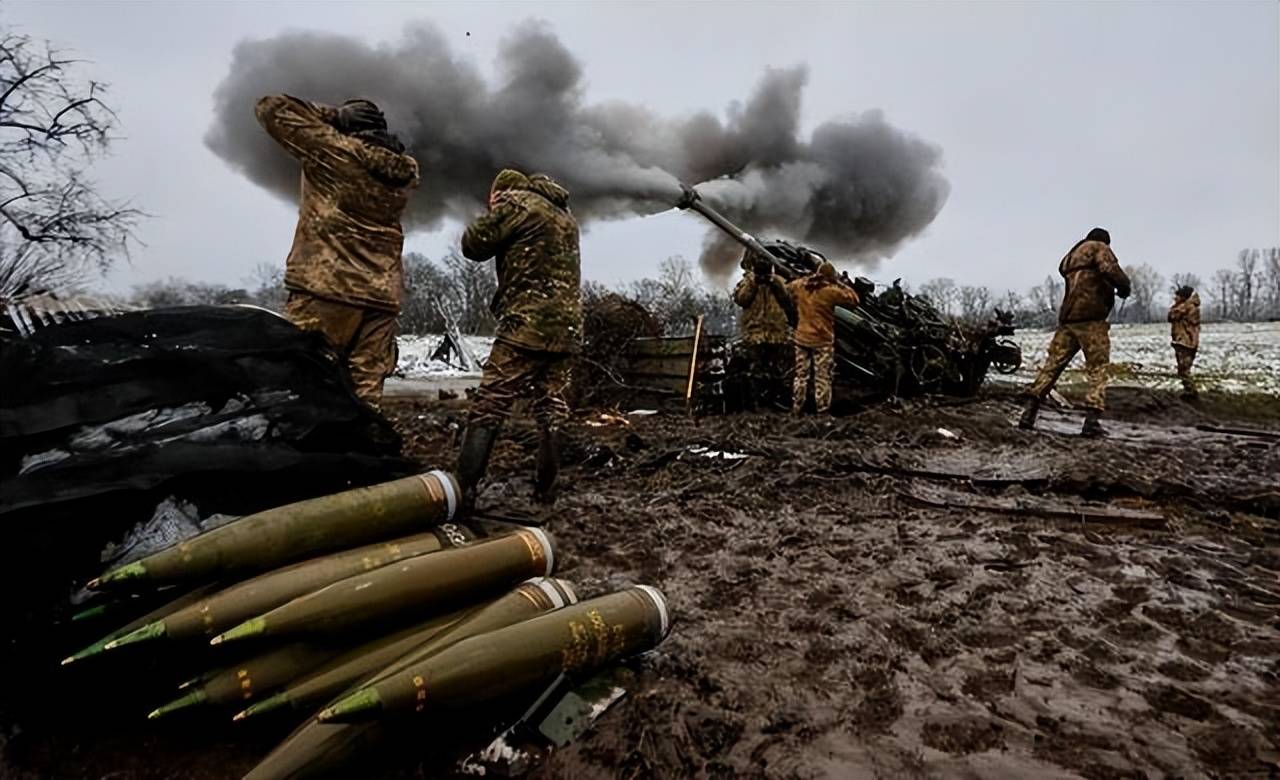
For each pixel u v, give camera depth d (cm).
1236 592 290
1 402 201
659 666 223
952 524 389
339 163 349
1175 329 1171
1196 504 429
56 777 173
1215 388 1245
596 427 722
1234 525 392
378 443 271
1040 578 304
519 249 374
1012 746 184
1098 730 191
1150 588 292
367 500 224
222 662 191
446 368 2170
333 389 263
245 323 255
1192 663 229
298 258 355
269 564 202
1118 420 886
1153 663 229
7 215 1602
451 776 173
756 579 303
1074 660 229
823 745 184
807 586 295
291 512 208
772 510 413
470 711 183
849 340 907
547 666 190
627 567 318
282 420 239
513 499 425
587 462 530
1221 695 209
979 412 845
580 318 397
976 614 266
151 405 221
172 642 181
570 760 177
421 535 235
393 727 175
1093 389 685
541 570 234
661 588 292
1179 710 201
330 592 188
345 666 187
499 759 176
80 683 189
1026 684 215
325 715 158
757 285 878
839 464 515
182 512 206
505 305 379
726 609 271
